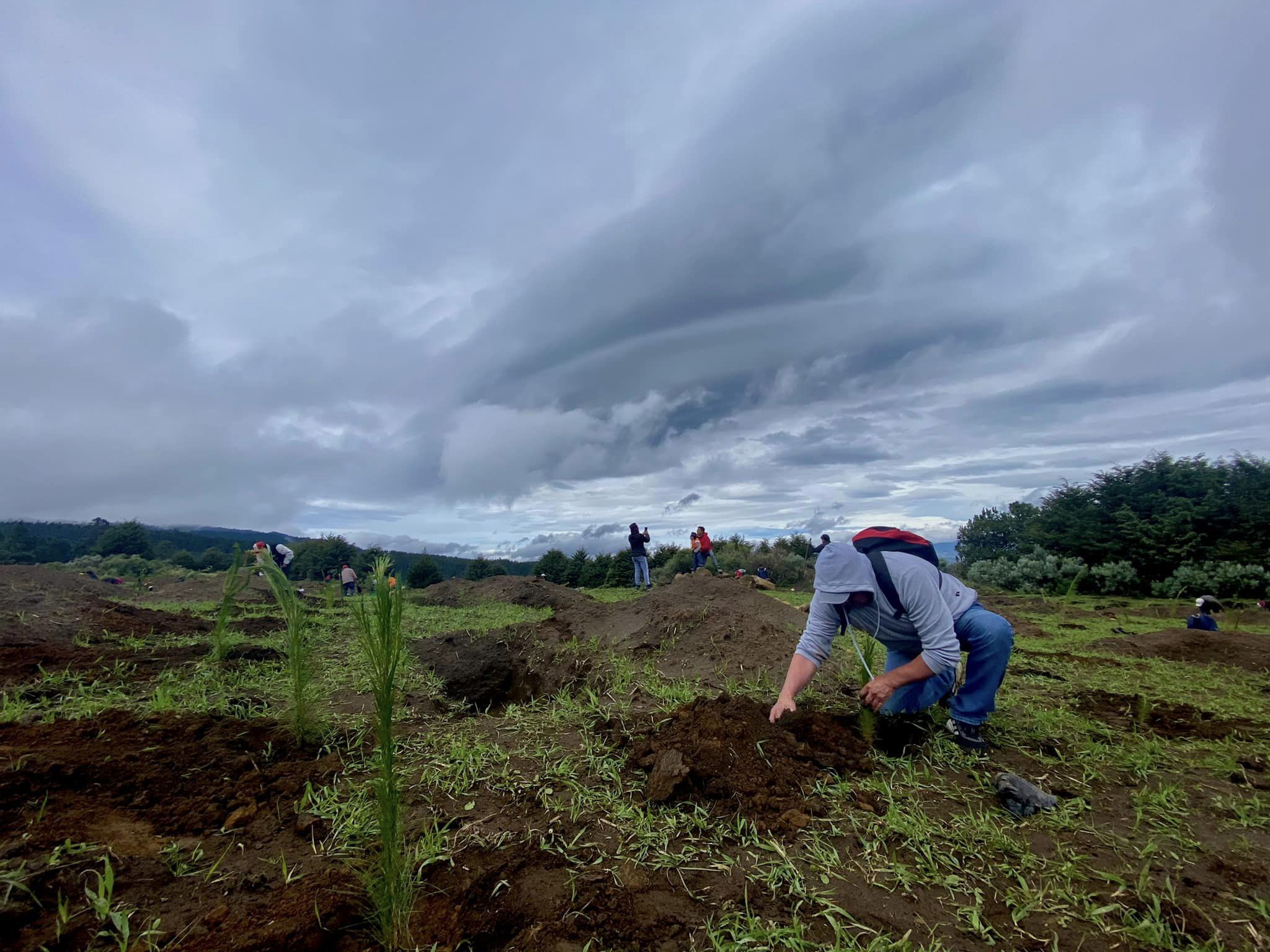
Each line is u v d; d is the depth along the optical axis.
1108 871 2.13
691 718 3.09
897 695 3.44
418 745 3.21
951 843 2.29
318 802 2.46
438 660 5.64
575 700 4.26
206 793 2.54
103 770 2.57
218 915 1.75
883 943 1.73
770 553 22.12
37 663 4.30
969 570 21.14
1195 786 2.85
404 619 8.03
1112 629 9.42
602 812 2.47
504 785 2.72
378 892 1.80
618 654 5.34
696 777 2.63
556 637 6.20
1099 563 18.02
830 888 1.99
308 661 3.58
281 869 2.02
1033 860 2.17
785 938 1.74
